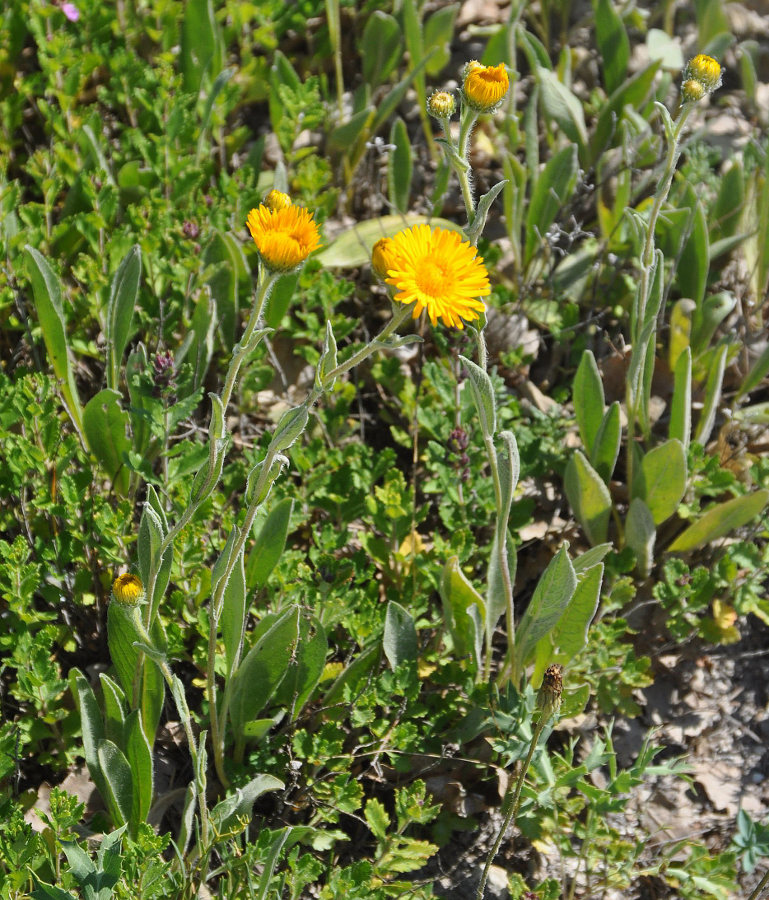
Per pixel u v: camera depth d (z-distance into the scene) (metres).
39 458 1.07
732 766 1.15
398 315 0.90
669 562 1.15
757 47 1.53
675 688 1.16
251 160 1.28
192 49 1.29
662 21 1.59
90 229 1.18
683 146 1.29
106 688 0.99
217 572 0.95
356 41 1.45
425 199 1.34
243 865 1.00
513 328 1.25
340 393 1.21
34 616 1.04
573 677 1.11
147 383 1.08
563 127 1.33
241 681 1.03
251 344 0.90
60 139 1.28
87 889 0.92
